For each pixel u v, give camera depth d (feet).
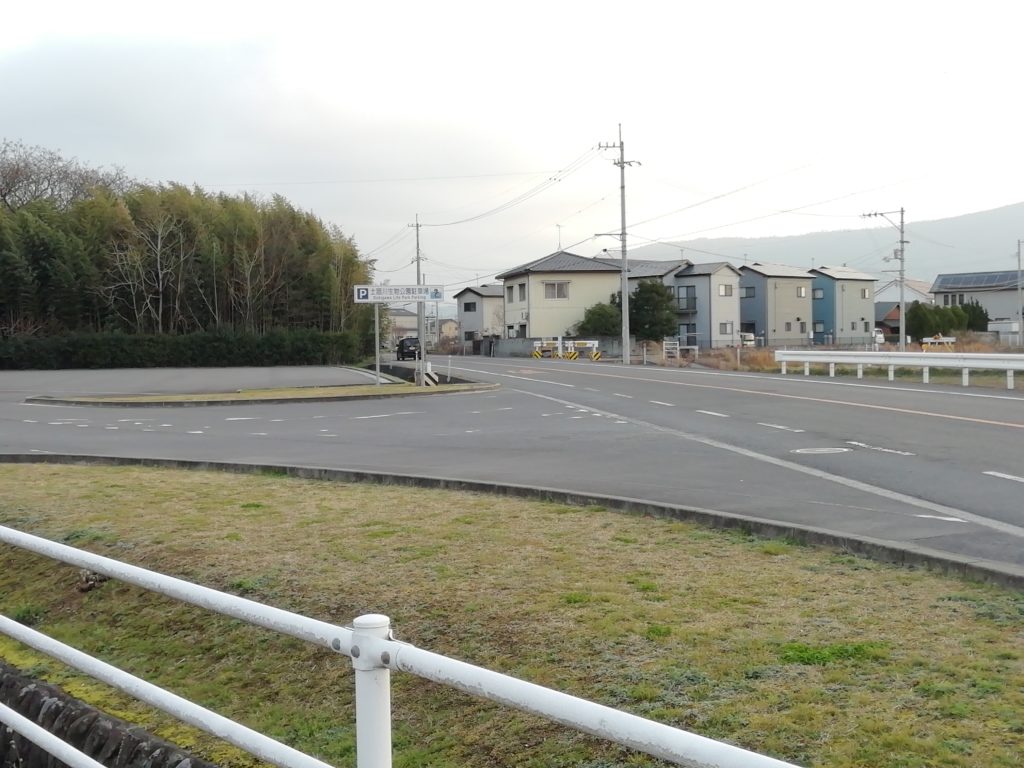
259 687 16.56
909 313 228.84
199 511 28.19
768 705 12.32
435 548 21.94
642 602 16.99
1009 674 12.90
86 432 58.49
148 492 32.19
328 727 14.67
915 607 16.10
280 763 8.45
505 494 29.30
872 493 28.53
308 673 16.47
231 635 18.47
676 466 35.50
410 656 7.21
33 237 164.25
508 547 21.76
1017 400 58.80
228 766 13.61
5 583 24.61
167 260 173.68
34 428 61.98
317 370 152.87
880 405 57.57
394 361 187.01
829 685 12.85
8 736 16.96
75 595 22.61
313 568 20.74
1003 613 15.52
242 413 70.54
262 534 24.50
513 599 17.52
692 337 219.00
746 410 57.77
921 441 40.50
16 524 27.71
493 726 13.01
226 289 178.09
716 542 21.68
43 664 18.85
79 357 161.58
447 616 16.97
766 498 27.91
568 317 219.41
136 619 20.52
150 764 14.12
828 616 15.80
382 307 196.85
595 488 30.37
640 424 52.19
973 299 284.00
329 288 184.34
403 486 31.83
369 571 20.18
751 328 236.43
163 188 183.73
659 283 203.82
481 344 231.91
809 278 239.30
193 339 169.58
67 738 15.74
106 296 169.27
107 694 16.96
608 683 13.46
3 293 160.76
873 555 19.70
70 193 204.03
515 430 51.31
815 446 40.19
